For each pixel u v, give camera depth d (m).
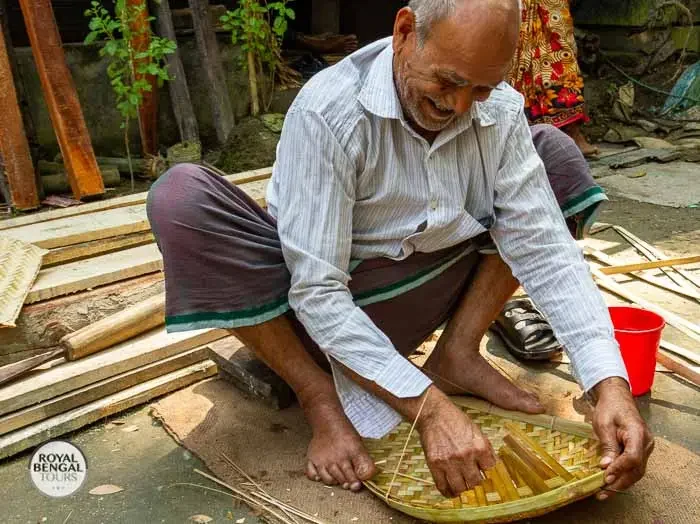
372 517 1.74
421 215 1.83
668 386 2.27
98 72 4.24
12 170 3.55
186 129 4.39
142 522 1.78
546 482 1.64
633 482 1.60
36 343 2.34
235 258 1.79
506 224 1.89
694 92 5.55
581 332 1.75
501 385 2.01
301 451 2.00
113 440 2.10
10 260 2.43
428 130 1.72
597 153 4.99
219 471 1.92
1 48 3.45
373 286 1.93
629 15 5.76
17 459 2.04
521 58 4.49
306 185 1.72
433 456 1.61
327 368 2.09
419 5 1.51
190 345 2.40
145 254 2.66
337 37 5.21
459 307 2.10
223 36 4.61
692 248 3.35
